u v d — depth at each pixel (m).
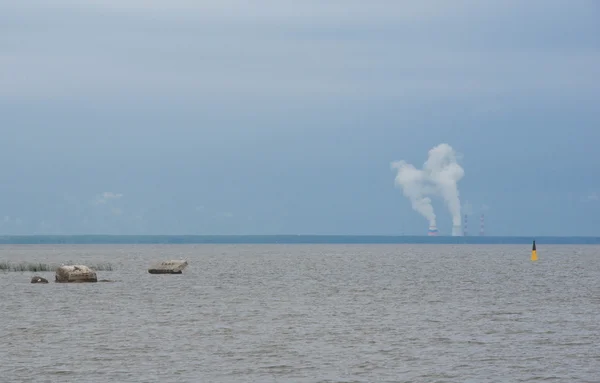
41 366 101.38
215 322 140.62
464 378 95.69
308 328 133.12
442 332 128.62
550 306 168.25
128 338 122.12
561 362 104.50
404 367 101.56
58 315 149.38
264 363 103.81
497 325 136.75
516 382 93.81
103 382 93.38
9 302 171.12
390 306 168.25
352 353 110.38
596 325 136.88
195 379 95.19
